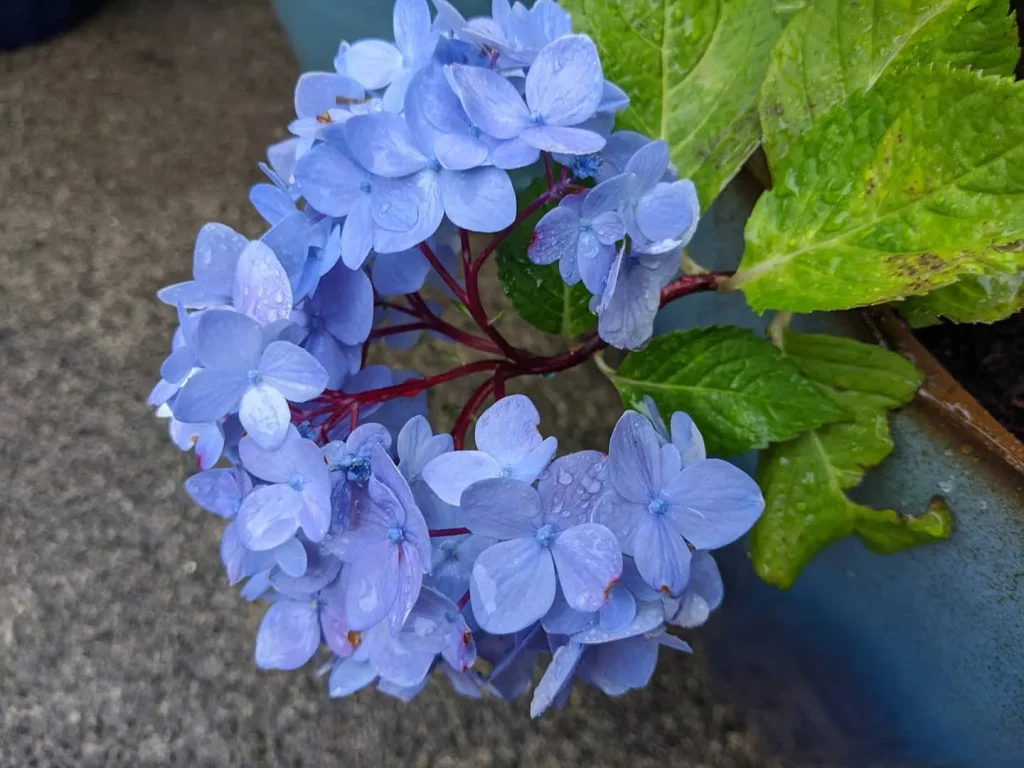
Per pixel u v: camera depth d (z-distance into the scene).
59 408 0.48
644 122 0.29
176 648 0.42
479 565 0.18
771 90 0.26
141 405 0.48
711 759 0.38
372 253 0.22
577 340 0.29
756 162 0.28
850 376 0.24
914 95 0.21
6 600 0.43
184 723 0.40
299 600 0.23
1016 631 0.23
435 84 0.19
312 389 0.19
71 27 0.65
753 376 0.26
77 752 0.39
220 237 0.21
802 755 0.36
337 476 0.19
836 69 0.26
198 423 0.20
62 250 0.54
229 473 0.21
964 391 0.23
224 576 0.43
